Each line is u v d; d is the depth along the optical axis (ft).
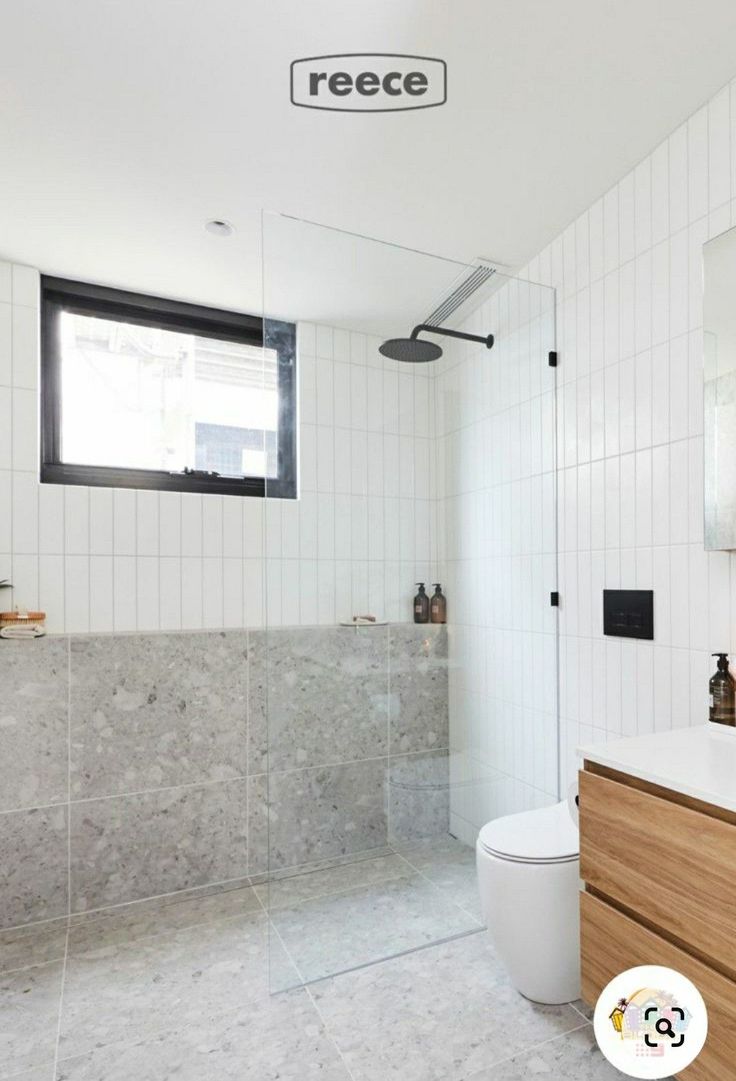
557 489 7.36
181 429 8.91
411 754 7.58
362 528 7.32
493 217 7.01
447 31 4.57
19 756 7.23
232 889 8.13
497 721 7.98
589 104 5.33
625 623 6.36
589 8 4.41
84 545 7.94
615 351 6.55
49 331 8.21
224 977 6.15
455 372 7.67
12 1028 5.44
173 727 8.00
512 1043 5.10
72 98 5.14
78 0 4.25
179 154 5.83
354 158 5.93
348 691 7.29
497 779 7.95
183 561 8.45
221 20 4.44
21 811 7.22
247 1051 5.10
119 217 6.89
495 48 4.72
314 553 7.12
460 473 7.72
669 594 5.90
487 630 7.89
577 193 6.61
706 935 3.70
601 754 4.64
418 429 7.55
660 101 5.36
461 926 6.81
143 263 7.89
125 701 7.76
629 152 6.00
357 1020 5.45
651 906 4.09
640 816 4.21
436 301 7.52
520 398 7.75
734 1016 3.52
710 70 5.04
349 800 7.23
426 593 7.65
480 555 7.83
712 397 5.37
